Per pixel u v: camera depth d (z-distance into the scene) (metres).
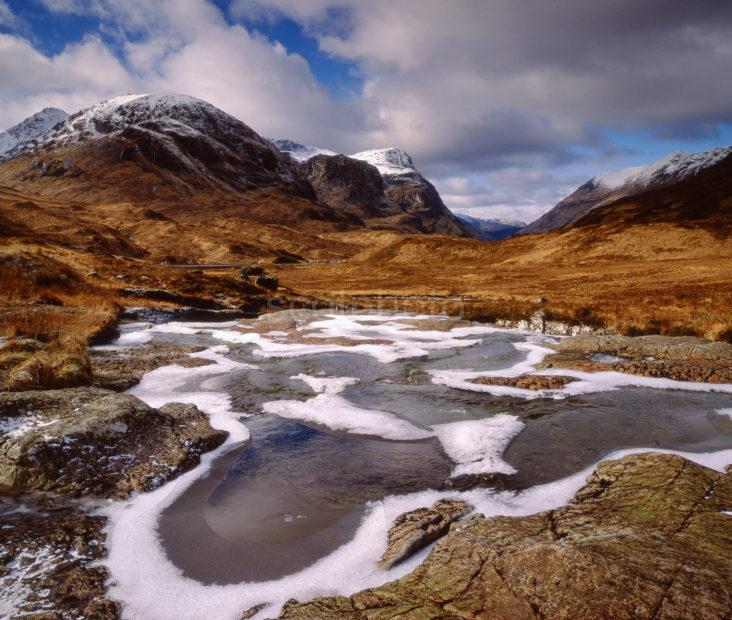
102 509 5.82
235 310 27.86
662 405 10.23
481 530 4.92
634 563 3.82
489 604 3.72
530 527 4.96
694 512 4.77
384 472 7.10
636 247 65.62
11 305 19.31
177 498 6.21
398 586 4.18
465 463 7.40
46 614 3.96
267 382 12.19
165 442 7.52
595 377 12.45
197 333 19.95
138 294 27.86
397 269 76.50
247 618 4.06
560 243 75.81
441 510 5.83
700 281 37.38
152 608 4.19
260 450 7.87
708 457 7.54
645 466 6.17
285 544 5.25
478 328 21.08
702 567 3.74
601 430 8.80
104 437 6.96
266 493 6.45
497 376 12.58
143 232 138.38
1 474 6.19
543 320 24.89
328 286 56.31
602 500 5.55
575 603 3.53
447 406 10.27
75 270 30.09
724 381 11.81
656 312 23.14
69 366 10.52
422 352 15.77
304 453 7.77
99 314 19.83
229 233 149.25
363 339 18.03
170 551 5.07
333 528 5.59
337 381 12.29
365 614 3.75
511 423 9.15
